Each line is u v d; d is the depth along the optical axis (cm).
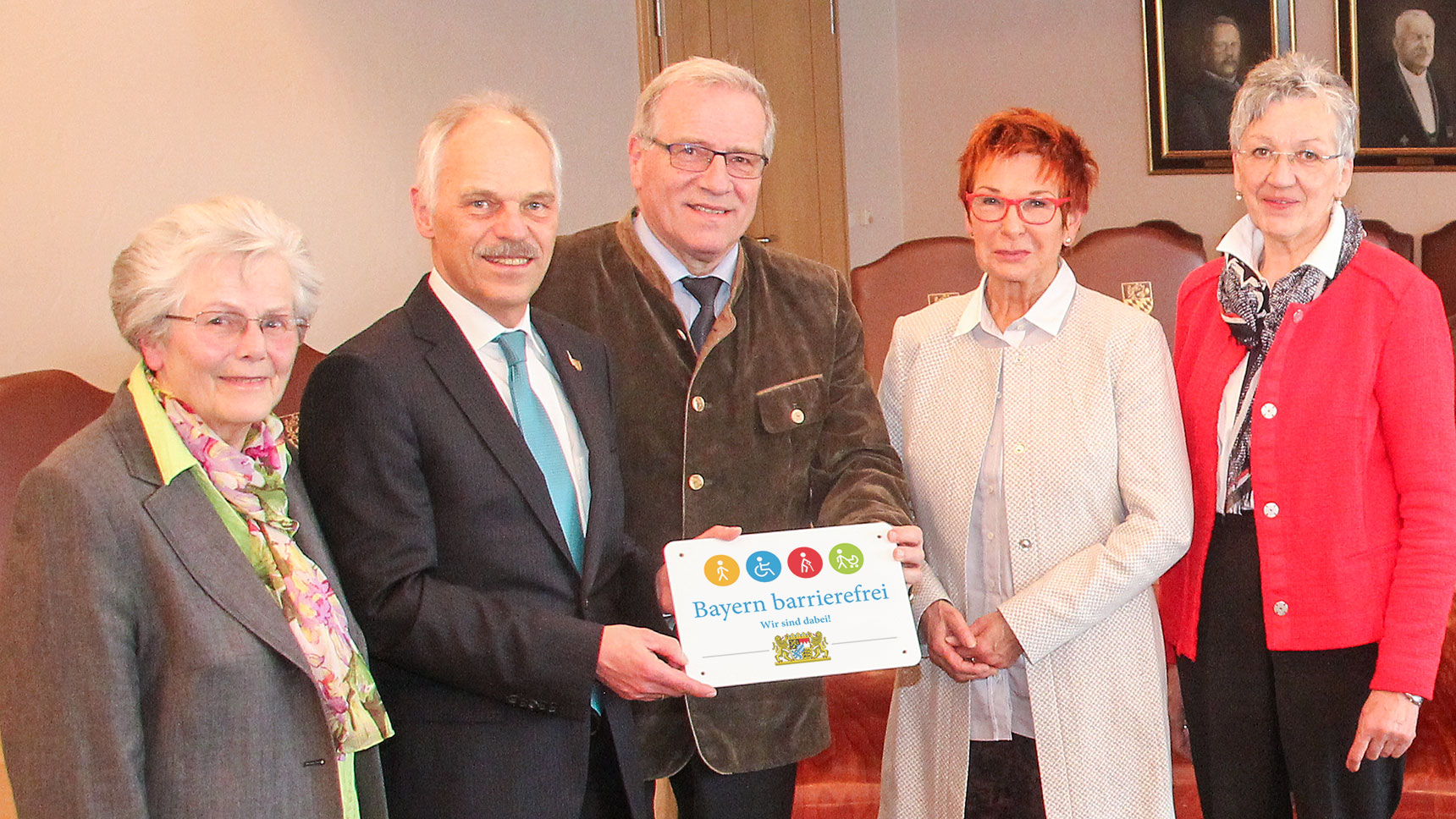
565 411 180
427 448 161
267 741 141
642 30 562
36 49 290
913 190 763
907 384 222
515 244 164
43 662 130
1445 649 272
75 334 297
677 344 200
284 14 369
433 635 157
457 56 446
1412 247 522
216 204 146
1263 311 203
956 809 211
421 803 163
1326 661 197
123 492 137
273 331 146
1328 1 674
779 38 663
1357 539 195
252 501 149
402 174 422
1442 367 194
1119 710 206
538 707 162
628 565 188
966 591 213
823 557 185
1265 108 198
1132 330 205
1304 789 200
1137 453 202
